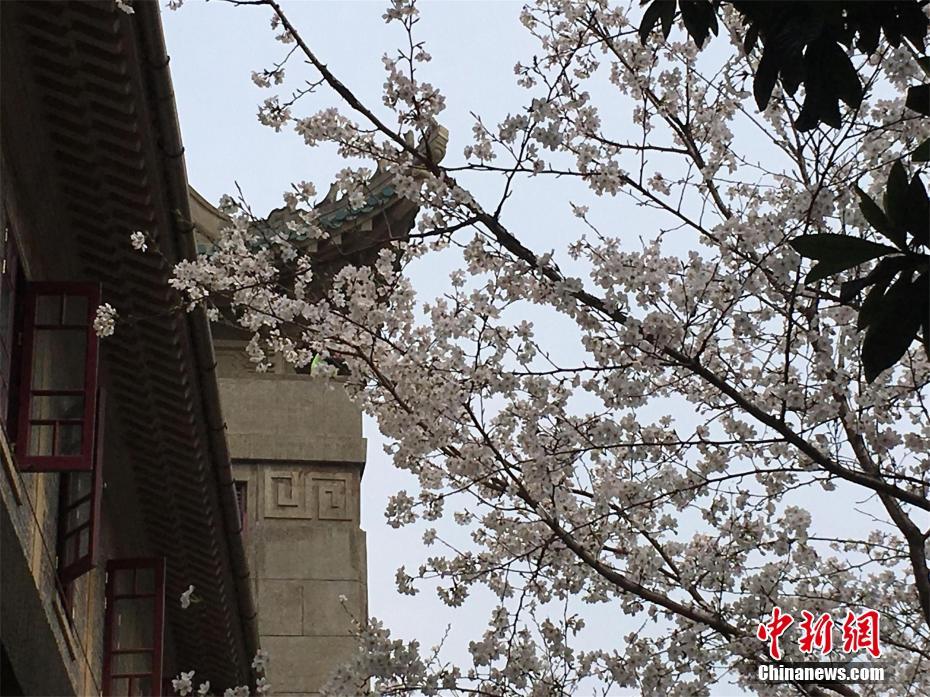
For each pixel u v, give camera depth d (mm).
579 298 8312
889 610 10484
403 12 8430
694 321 8609
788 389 8398
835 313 8922
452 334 8789
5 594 9859
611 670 9242
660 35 9875
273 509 23250
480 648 9289
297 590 22797
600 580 9727
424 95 8508
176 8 9867
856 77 6160
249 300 9398
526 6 9977
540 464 8922
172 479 15219
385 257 9508
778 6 6184
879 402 9023
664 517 10062
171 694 18828
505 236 8352
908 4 6184
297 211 9609
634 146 9336
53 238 11789
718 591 9273
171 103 10734
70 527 12508
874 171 9617
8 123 10367
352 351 9594
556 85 8297
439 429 9141
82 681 13336
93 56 10211
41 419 11219
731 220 8352
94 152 11047
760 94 6293
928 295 5848
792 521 9508
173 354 13133
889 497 9180
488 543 10367
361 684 9227
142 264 12047
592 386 9258
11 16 9891
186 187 11523
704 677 9109
